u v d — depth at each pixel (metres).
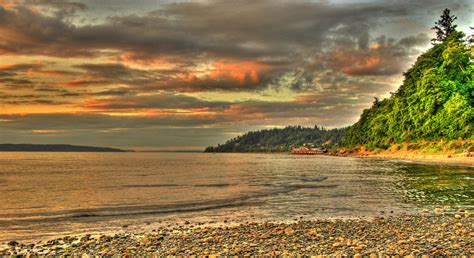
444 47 102.12
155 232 16.75
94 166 93.31
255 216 20.53
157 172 64.75
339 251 12.59
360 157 149.50
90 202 26.34
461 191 28.98
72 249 13.79
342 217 19.80
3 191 34.28
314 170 64.56
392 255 11.89
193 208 23.33
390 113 131.75
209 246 13.82
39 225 18.47
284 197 27.70
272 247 13.34
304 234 15.36
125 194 30.92
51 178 51.31
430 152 96.38
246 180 44.38
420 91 99.88
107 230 17.31
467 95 90.06
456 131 89.81
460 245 12.91
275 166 86.38
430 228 16.27
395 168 61.69
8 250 13.72
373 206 23.03
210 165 97.44
